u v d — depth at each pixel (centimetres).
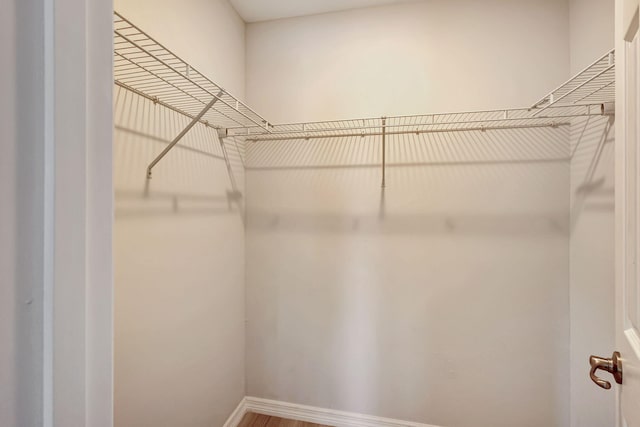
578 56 134
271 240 178
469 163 154
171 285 118
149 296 108
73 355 30
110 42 34
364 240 167
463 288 156
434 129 157
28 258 27
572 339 143
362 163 166
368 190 166
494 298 153
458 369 158
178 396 123
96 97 32
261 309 179
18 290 27
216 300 150
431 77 157
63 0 28
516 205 150
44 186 28
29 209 27
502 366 153
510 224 151
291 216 175
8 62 26
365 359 167
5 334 26
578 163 137
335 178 170
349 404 170
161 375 113
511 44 149
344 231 169
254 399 181
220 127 152
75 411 30
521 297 151
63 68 29
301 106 172
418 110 159
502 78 150
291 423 172
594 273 125
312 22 171
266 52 176
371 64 164
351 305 169
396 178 162
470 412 157
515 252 151
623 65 64
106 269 34
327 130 168
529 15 147
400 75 161
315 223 173
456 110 155
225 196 158
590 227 128
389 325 165
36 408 28
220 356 154
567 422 146
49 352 28
